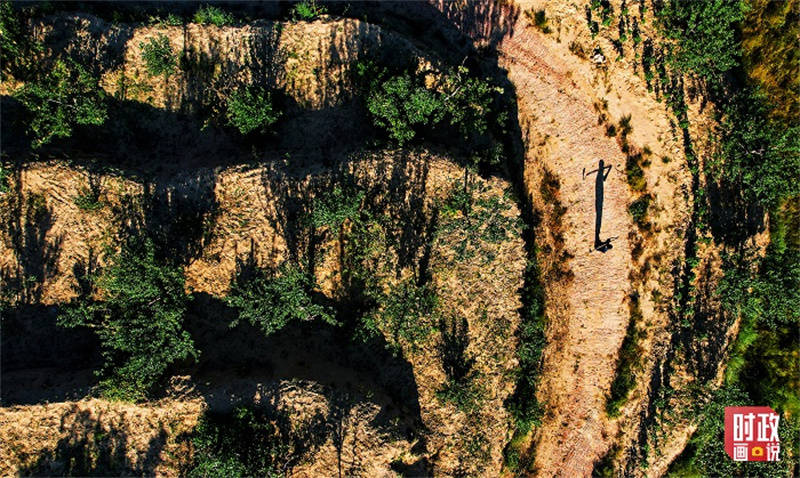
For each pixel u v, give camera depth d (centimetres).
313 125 3644
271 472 2995
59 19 3541
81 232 3288
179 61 3609
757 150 3434
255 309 3138
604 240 3744
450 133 3709
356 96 3647
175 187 3384
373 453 3119
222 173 3384
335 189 3234
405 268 3444
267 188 3391
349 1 4016
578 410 3738
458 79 3525
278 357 3341
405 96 3388
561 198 3828
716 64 3462
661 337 3625
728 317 3581
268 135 3588
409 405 3406
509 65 3928
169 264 3177
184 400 3047
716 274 3575
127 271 2998
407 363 3431
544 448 3703
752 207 3588
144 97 3588
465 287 3525
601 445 3691
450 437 3403
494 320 3547
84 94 3344
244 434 3044
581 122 3803
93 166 3344
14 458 2973
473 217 3534
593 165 3772
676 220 3609
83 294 3256
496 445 3488
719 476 3606
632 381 3644
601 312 3734
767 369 3603
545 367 3697
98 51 3544
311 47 3656
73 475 2995
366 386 3331
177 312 3056
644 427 3625
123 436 3064
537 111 3878
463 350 3491
